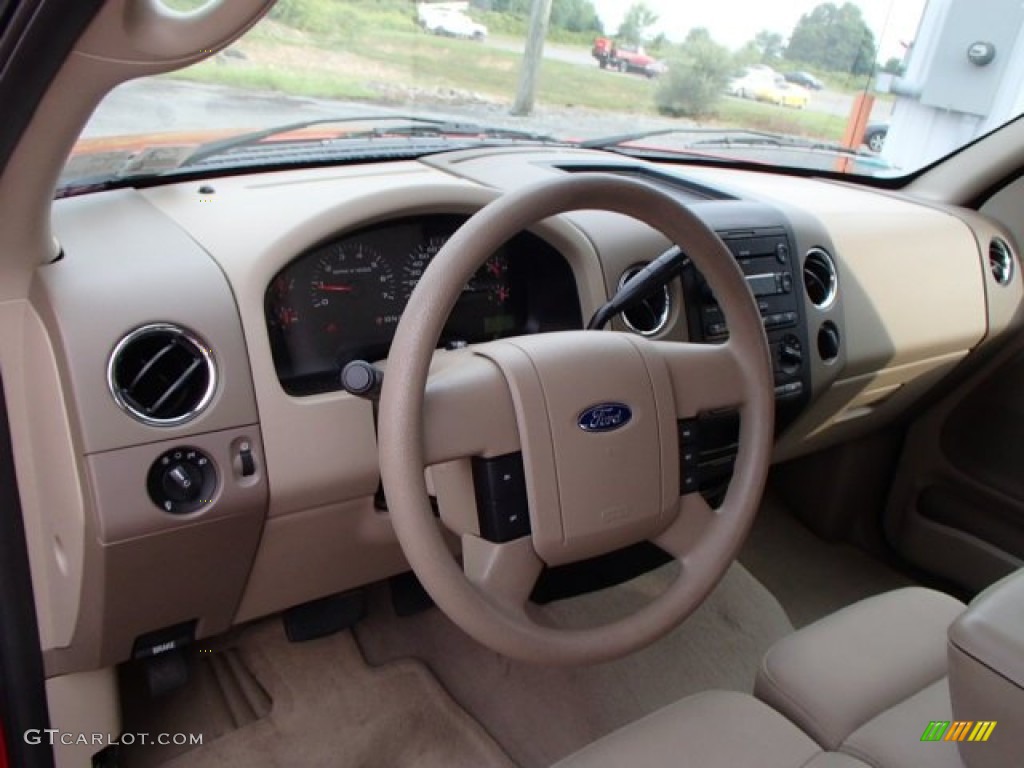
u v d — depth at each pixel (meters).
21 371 0.94
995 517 1.72
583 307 1.22
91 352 0.88
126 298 0.91
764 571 1.89
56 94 0.69
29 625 1.06
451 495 0.87
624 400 0.86
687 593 0.92
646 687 1.53
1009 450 1.68
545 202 0.79
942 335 1.66
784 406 1.45
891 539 1.95
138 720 1.36
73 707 1.15
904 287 1.59
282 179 1.28
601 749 0.81
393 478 0.74
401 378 0.74
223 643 1.52
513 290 1.28
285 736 1.36
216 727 1.36
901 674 0.89
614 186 0.83
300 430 1.00
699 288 1.27
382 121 1.43
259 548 1.07
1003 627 0.66
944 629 0.96
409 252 1.15
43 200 0.82
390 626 1.60
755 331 0.95
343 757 1.33
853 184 2.02
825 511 1.97
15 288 0.91
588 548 0.86
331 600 1.48
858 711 0.85
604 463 0.85
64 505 0.95
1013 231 1.83
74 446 0.90
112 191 1.18
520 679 1.51
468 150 1.55
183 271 0.96
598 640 0.86
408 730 1.39
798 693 0.88
